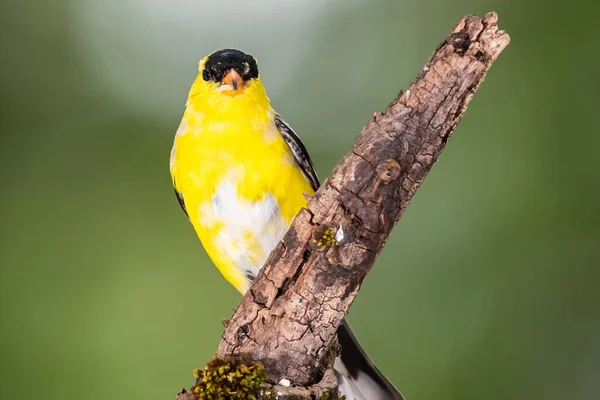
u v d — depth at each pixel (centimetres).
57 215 1108
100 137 1169
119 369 1026
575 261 970
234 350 612
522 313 980
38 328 1035
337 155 1258
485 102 1035
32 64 1209
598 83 996
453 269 1016
